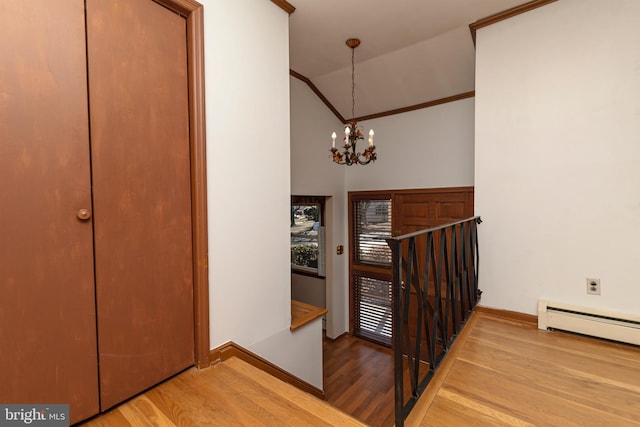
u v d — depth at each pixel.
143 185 1.39
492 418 1.29
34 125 1.08
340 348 4.42
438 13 2.36
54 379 1.13
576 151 2.06
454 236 1.89
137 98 1.37
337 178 4.55
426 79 3.43
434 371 1.58
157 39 1.44
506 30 2.34
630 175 1.90
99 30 1.24
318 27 2.56
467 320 2.24
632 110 1.89
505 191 2.33
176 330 1.53
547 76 2.17
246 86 1.83
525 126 2.25
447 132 3.69
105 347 1.27
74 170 1.18
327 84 3.89
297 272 5.23
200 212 1.57
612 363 1.71
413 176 4.00
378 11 2.34
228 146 1.72
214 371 1.58
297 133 3.80
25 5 1.05
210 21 1.63
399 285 1.16
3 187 1.01
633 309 1.90
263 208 1.94
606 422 1.26
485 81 2.43
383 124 4.26
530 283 2.25
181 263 1.55
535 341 1.97
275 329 2.03
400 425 1.16
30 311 1.08
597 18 1.99
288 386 1.46
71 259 1.17
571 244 2.09
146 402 1.34
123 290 1.33
